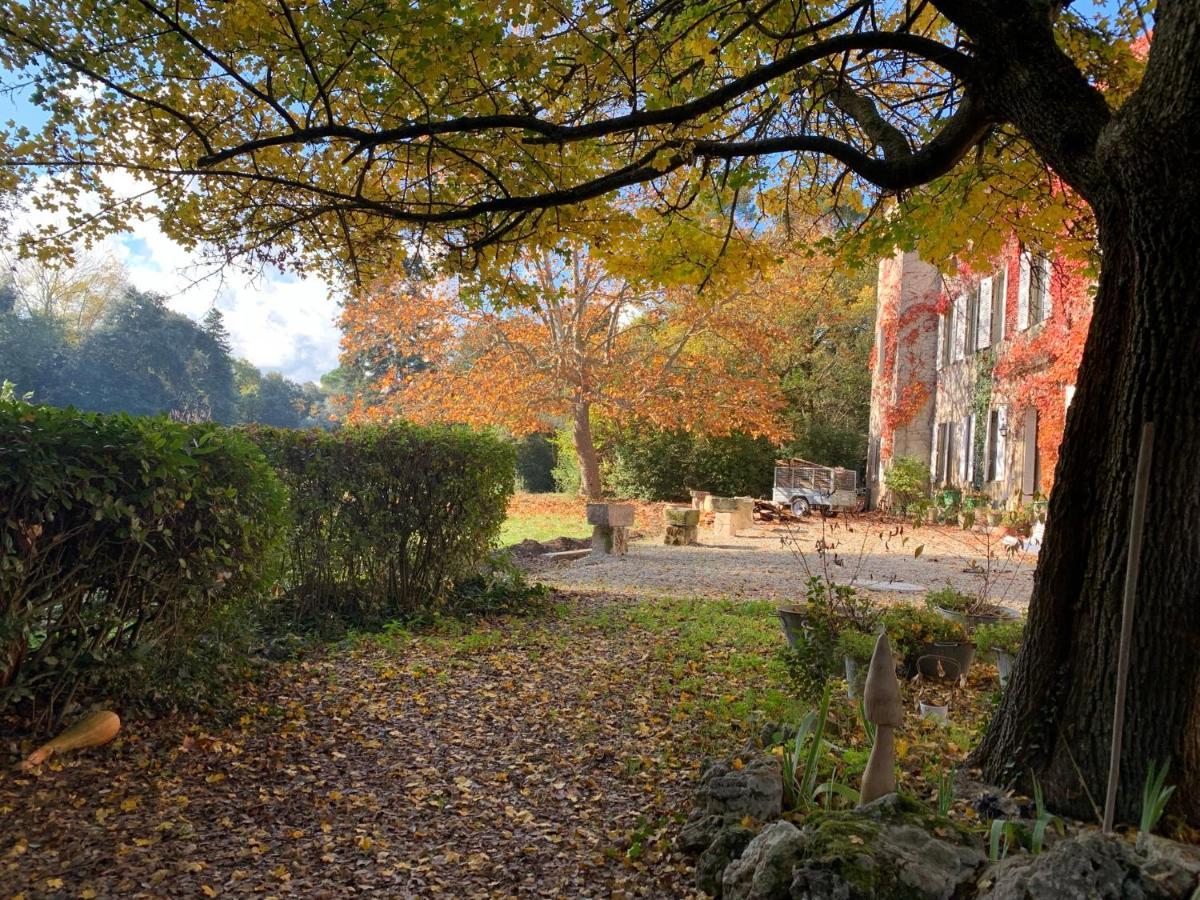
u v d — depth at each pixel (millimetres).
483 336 25203
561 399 25406
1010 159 5707
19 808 3500
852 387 33062
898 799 2938
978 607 6930
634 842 3445
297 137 3771
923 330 26391
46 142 4199
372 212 4508
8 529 3928
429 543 8500
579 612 9164
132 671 4480
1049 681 3547
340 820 3740
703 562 14812
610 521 15836
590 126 4074
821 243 6043
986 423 21000
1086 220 5602
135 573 4438
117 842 3322
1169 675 3217
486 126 3943
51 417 4109
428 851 3453
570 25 4043
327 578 8047
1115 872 2297
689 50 4715
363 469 8180
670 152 4555
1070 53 5066
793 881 2533
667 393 25125
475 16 3607
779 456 31094
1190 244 3113
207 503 4695
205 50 3500
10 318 37844
